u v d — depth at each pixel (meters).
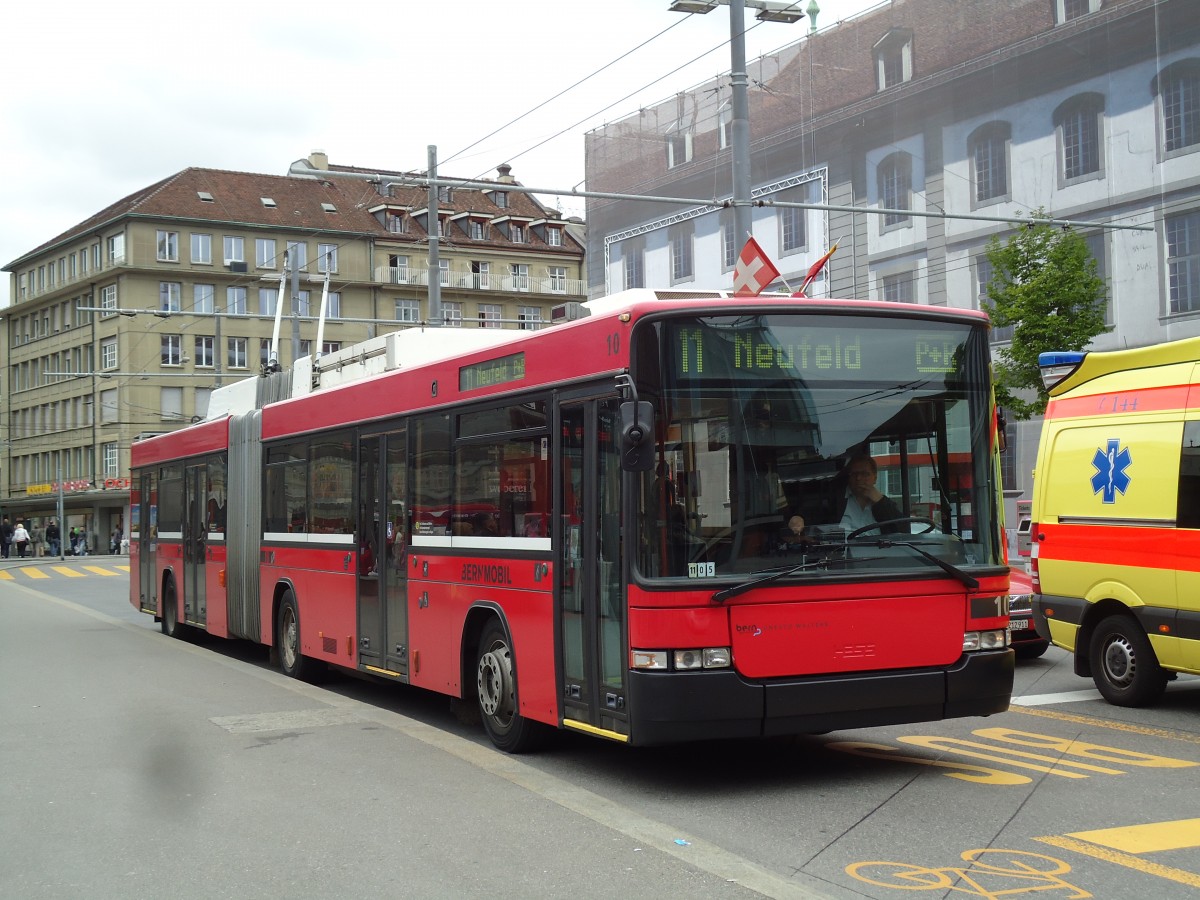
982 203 36.03
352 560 11.98
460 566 9.75
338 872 5.98
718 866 5.93
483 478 9.43
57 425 86.00
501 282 87.31
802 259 41.59
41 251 87.19
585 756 8.91
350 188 85.50
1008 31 35.25
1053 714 10.48
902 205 38.25
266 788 7.95
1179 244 31.53
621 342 7.59
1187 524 10.02
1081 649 11.20
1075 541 11.19
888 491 7.70
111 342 78.56
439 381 10.27
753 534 7.38
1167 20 31.58
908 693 7.55
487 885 5.70
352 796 7.66
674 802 7.39
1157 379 10.51
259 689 12.88
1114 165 32.88
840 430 7.64
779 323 7.62
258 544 14.89
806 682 7.33
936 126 37.12
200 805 7.50
